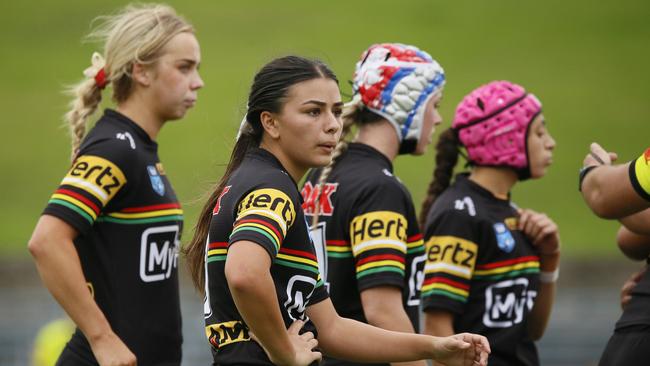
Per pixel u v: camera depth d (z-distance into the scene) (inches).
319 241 728.3
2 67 4416.8
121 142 759.7
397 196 718.5
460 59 4456.2
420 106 749.3
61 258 724.7
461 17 4904.0
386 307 694.5
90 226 742.5
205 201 623.5
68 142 3784.5
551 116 3850.9
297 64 606.5
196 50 797.2
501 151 813.2
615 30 4709.6
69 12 4923.7
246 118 620.4
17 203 3346.5
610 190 627.8
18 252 2874.0
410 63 747.4
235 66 4308.6
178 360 789.9
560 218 3097.9
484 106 816.9
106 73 787.4
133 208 764.6
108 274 756.0
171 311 781.9
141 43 775.1
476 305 799.1
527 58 4458.7
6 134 3836.1
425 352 597.0
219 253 587.5
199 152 3499.0
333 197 727.1
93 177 743.1
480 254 799.7
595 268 2395.4
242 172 597.9
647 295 706.8
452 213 799.7
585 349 1665.8
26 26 4773.6
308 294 595.5
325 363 721.6
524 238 820.0
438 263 793.6
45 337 1315.2
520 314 808.9
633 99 3983.8
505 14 4933.6
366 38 4648.1
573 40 4638.3
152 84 780.6
